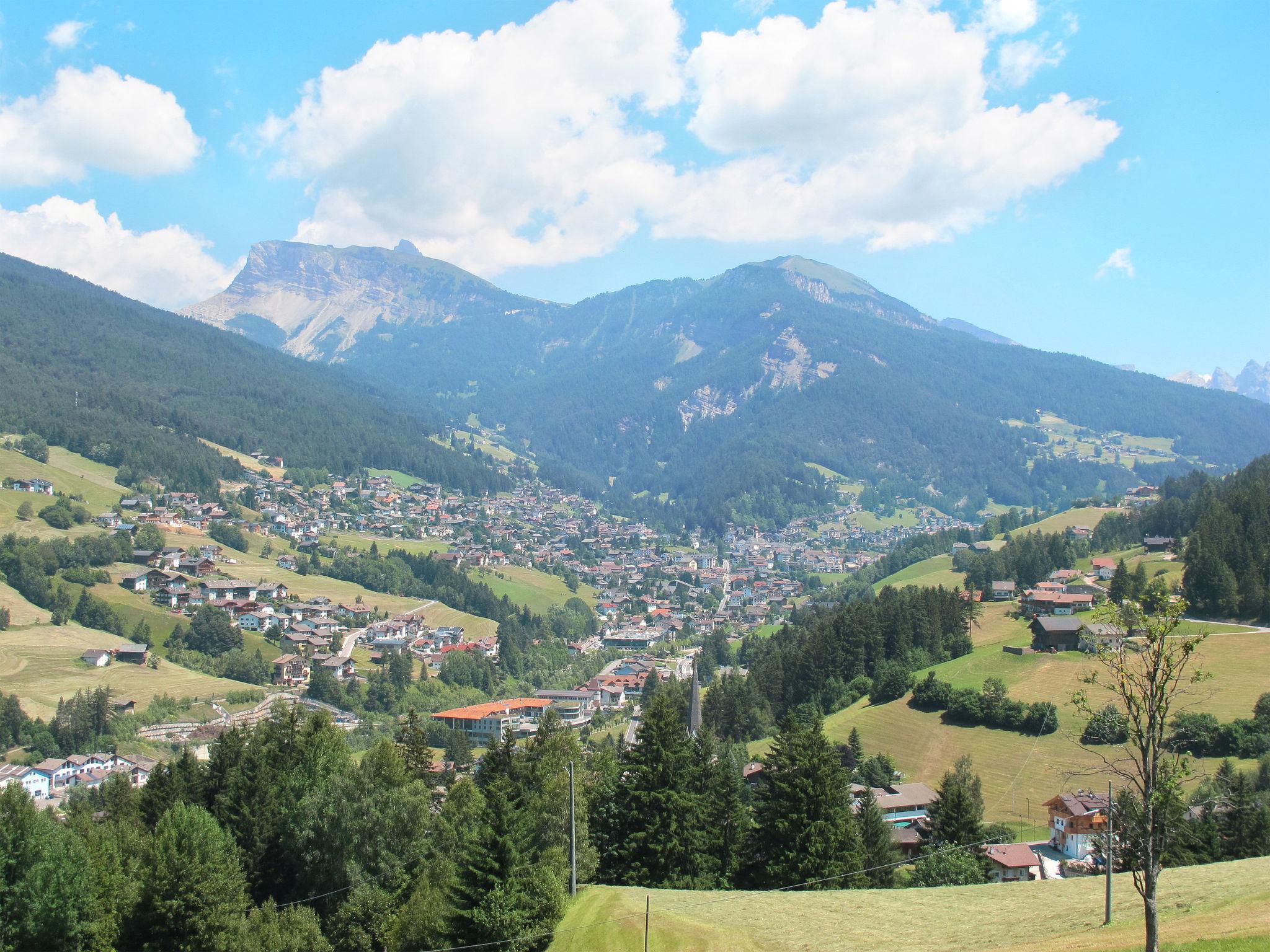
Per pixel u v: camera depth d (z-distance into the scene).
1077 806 101.12
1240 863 65.25
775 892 70.25
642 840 80.62
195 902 69.25
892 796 113.38
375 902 73.56
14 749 158.50
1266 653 138.88
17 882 65.12
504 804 66.44
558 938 62.94
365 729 184.00
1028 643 167.88
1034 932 54.81
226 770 91.31
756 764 131.38
